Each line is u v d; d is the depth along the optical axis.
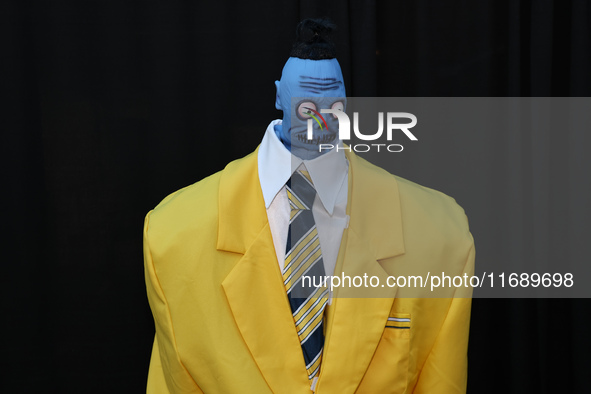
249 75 1.58
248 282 0.91
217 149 1.59
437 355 0.97
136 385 1.62
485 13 1.62
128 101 1.57
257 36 1.57
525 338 1.63
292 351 0.90
